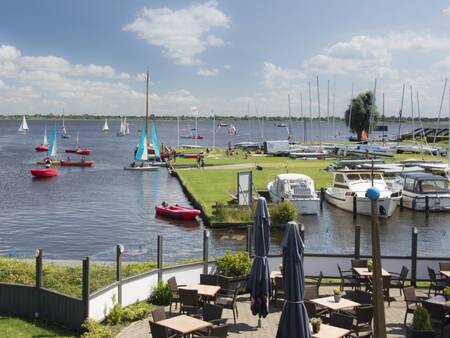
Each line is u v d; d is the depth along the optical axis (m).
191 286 19.20
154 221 47.62
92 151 137.00
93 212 52.06
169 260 33.81
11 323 17.77
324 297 18.61
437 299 17.44
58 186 70.50
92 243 39.47
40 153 126.75
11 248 37.84
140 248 37.38
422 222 46.72
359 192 48.78
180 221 47.47
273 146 106.50
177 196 61.53
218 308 16.39
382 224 45.97
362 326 15.93
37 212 51.94
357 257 22.92
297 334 13.48
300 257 13.78
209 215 45.47
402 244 38.97
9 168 92.00
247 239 23.17
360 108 143.88
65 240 40.50
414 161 78.19
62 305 17.61
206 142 189.62
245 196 46.19
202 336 14.87
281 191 50.19
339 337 14.35
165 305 19.94
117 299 18.86
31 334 16.86
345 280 21.81
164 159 100.56
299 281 13.68
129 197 61.16
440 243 39.34
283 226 42.72
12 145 159.00
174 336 15.29
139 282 19.95
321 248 37.50
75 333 17.05
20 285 18.53
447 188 51.59
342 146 108.38
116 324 17.97
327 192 54.66
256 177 68.81
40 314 18.25
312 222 46.31
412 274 22.94
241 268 21.45
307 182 49.94
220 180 68.00
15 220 47.97
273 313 19.28
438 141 131.75
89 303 17.12
